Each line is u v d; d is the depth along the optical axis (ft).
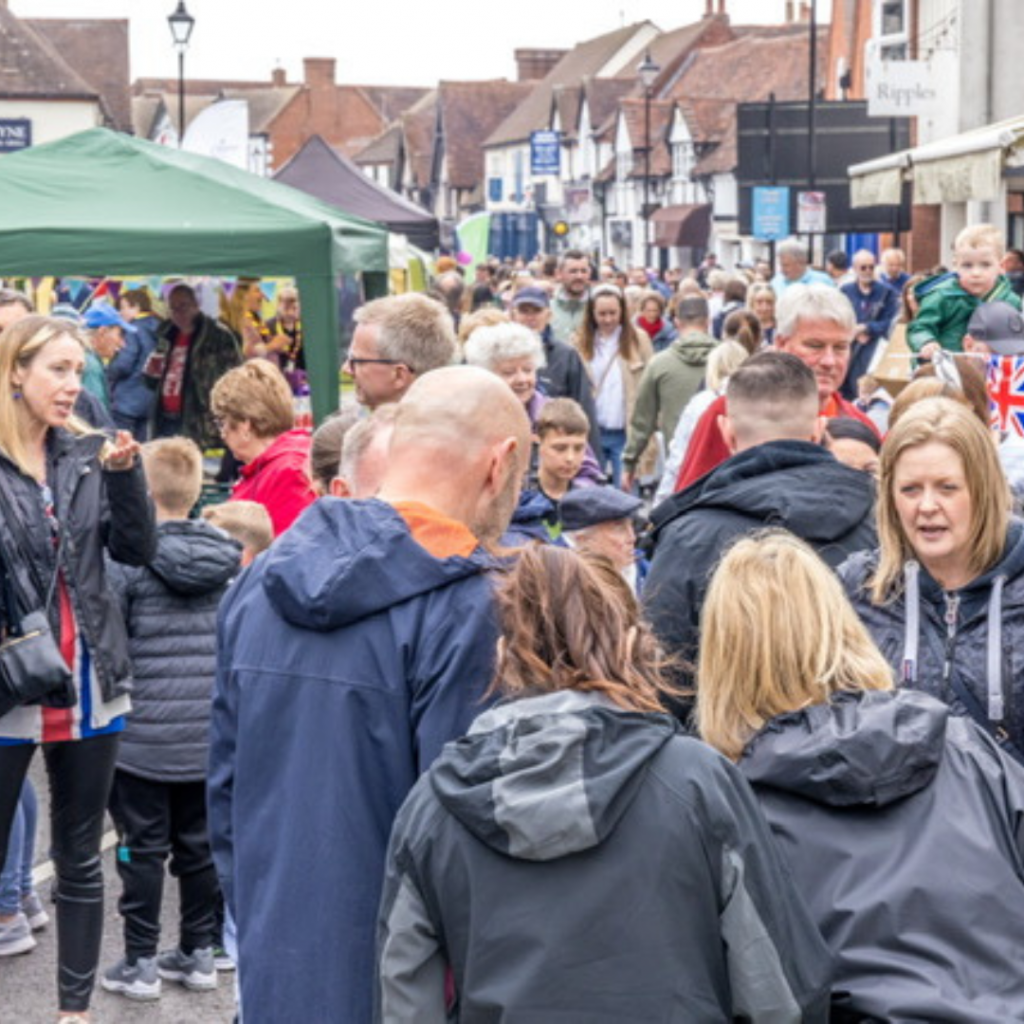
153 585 38.29
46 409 34.19
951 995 19.48
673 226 414.21
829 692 21.29
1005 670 25.64
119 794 39.04
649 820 19.01
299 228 71.31
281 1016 22.48
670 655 30.22
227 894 23.88
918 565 26.53
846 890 20.08
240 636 23.40
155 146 78.33
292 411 47.57
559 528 44.27
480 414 23.39
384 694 22.40
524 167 606.55
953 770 20.90
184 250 70.49
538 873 18.92
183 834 39.88
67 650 34.65
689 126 431.43
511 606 20.27
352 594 22.45
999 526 26.20
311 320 71.72
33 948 42.19
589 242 523.70
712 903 19.04
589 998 18.66
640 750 19.11
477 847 19.11
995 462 26.20
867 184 111.96
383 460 28.07
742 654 21.49
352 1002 22.40
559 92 569.23
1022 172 110.93
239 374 47.24
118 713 35.32
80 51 518.78
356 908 22.43
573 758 18.90
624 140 489.26
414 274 166.40
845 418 37.29
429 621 22.48
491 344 49.24
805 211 176.35
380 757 22.45
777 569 21.80
